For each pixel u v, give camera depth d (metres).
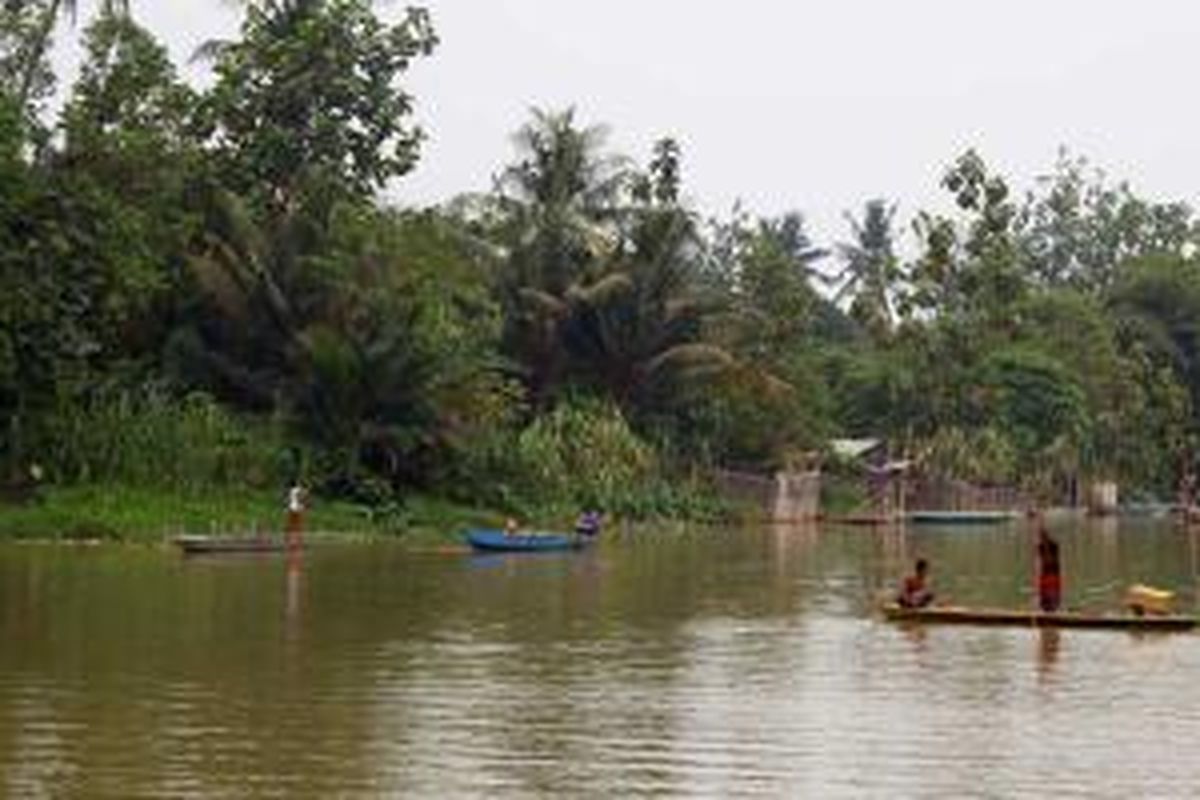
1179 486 104.69
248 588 36.44
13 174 49.38
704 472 73.50
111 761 18.56
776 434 78.25
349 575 40.50
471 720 21.44
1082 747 20.25
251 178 64.00
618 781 18.20
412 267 62.00
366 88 65.88
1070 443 94.19
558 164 73.00
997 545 60.28
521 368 68.19
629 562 47.53
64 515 47.62
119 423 52.25
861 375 94.50
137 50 57.53
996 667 26.81
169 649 26.72
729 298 78.44
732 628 31.48
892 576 44.00
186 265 57.97
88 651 26.28
